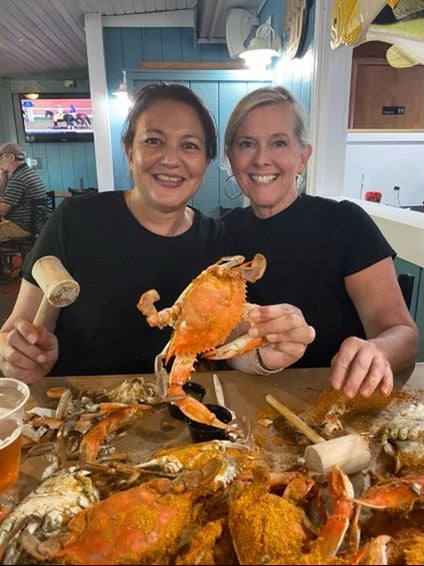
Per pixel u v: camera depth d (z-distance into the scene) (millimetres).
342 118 2262
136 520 529
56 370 1300
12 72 7164
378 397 959
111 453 774
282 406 885
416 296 1811
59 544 517
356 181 3143
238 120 1332
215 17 3768
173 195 1176
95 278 1247
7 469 661
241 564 505
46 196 4637
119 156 4359
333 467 637
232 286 745
